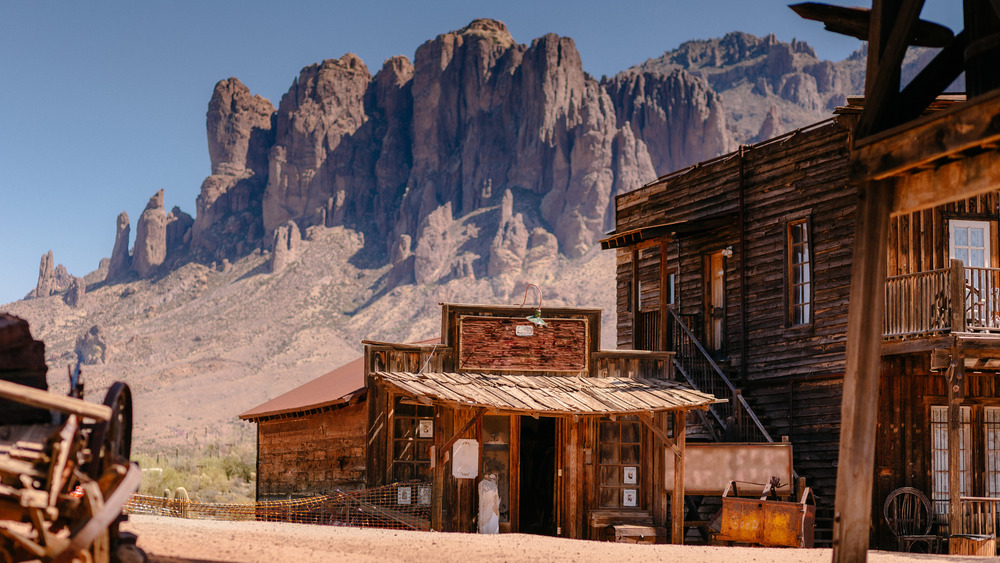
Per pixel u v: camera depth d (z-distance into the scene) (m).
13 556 5.35
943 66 8.23
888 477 18.08
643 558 9.59
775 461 17.70
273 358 192.75
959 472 17.75
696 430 21.94
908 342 17.36
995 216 19.08
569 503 17.69
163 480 35.31
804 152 21.23
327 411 20.56
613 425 18.17
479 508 17.31
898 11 7.90
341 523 17.69
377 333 197.62
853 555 7.55
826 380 19.95
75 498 5.41
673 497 16.48
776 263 21.88
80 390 6.29
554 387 17.16
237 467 43.78
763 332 22.09
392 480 17.53
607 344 151.38
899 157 7.42
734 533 15.70
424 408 17.92
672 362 18.88
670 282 26.42
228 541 8.64
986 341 16.45
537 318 17.70
